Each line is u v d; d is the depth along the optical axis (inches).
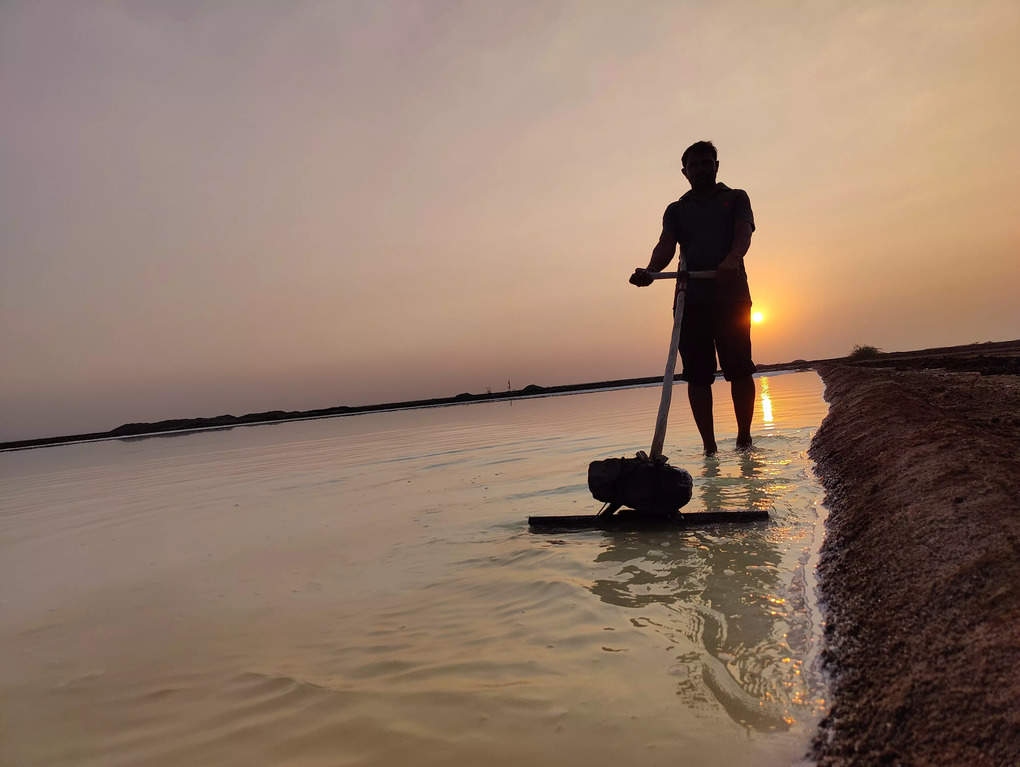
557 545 120.4
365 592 102.0
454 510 158.6
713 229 222.7
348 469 263.0
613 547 115.5
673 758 50.0
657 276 183.9
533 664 69.9
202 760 56.8
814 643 65.7
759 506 131.5
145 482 291.7
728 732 52.7
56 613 105.4
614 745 52.7
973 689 44.5
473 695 63.9
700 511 131.1
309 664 75.9
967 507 75.1
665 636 73.2
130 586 117.8
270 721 62.7
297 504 187.8
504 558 114.2
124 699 70.9
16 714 69.4
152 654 83.9
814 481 147.6
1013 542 60.8
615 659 68.9
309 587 107.3
